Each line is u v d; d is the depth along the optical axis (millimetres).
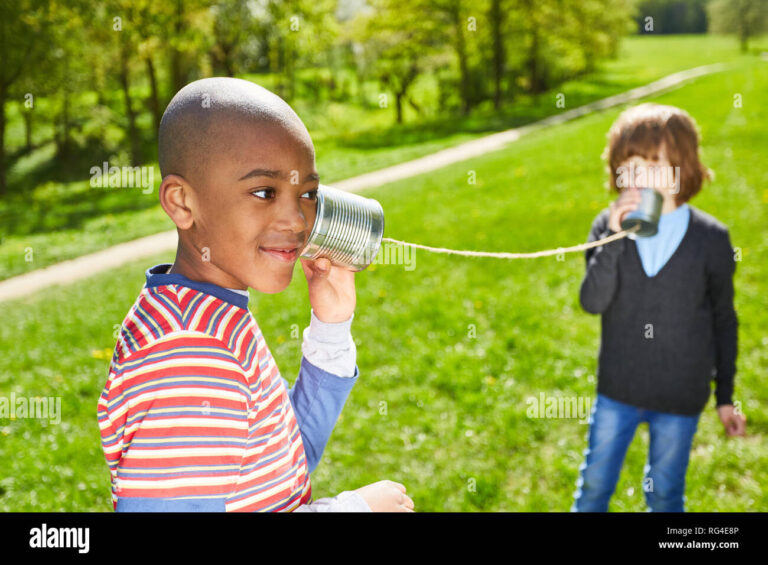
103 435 947
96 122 39969
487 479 3635
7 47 30781
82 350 6676
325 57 48688
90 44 32969
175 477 892
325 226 1123
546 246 9273
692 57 59562
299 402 1345
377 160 25203
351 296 1312
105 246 14281
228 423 928
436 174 18953
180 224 982
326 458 4004
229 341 968
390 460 3947
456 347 5590
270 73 40531
